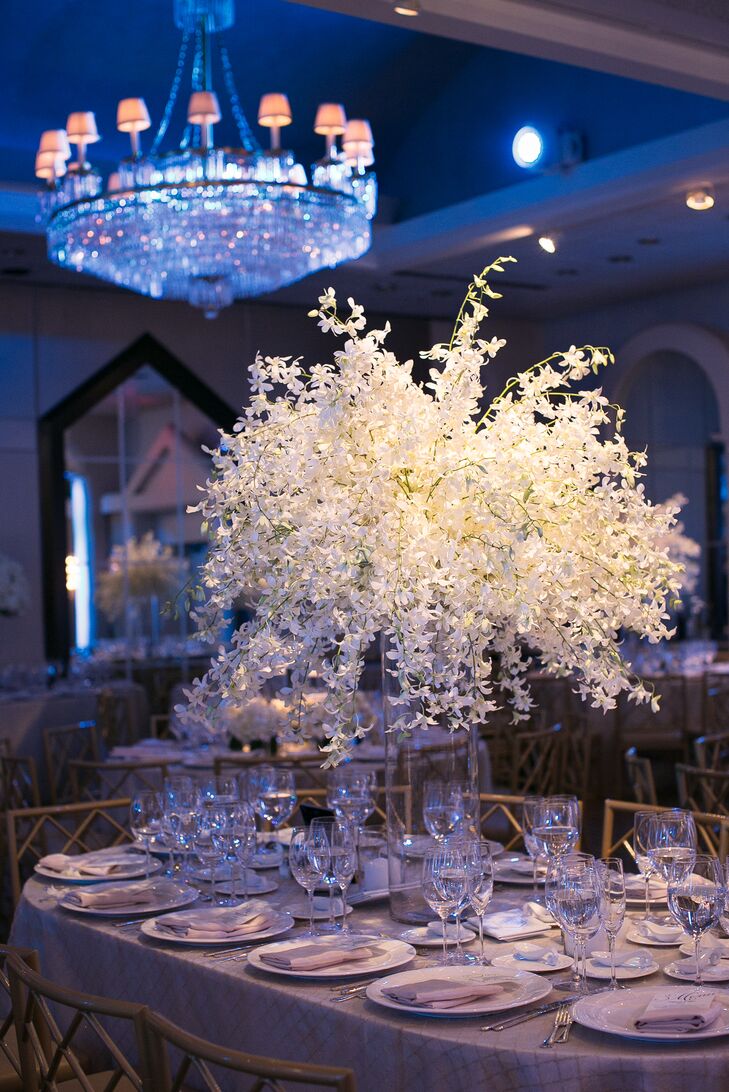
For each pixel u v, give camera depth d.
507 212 8.79
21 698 8.77
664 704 8.74
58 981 3.10
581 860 2.53
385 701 2.97
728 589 11.66
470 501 2.64
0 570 9.84
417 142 9.52
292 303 11.45
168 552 11.32
